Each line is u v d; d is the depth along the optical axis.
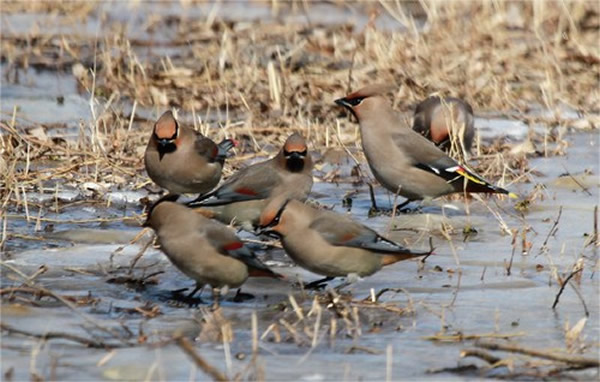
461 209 14.55
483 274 11.47
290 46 23.56
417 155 14.23
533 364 9.01
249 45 23.69
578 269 11.14
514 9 27.16
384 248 10.81
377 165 14.45
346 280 10.95
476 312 10.38
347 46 23.47
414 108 20.19
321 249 10.75
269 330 9.52
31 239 12.45
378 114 14.45
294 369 8.81
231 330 9.56
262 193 12.75
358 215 14.14
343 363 8.99
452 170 14.16
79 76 21.34
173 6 29.31
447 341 9.58
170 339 9.34
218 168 13.77
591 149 17.98
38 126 17.28
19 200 13.67
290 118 18.62
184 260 10.26
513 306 10.56
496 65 22.73
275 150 17.00
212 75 21.58
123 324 9.69
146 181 14.98
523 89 21.53
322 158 16.84
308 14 28.25
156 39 25.06
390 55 22.34
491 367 8.96
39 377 8.44
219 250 10.22
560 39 24.25
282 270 11.67
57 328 9.63
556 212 14.34
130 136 16.98
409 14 27.95
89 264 11.59
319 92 20.27
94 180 14.72
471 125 16.75
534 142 18.30
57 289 10.73
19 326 9.63
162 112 19.28
